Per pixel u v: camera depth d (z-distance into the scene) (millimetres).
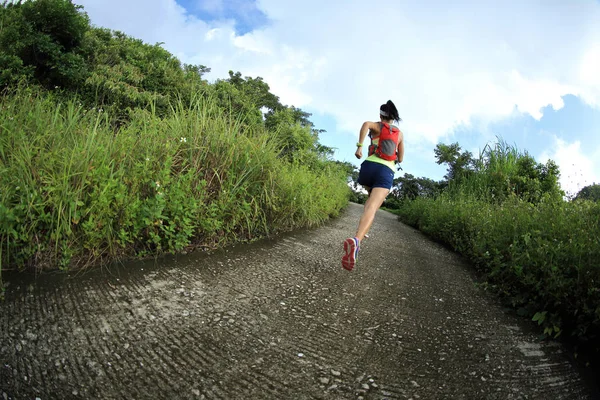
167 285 3078
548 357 2824
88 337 2148
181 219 3971
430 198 14531
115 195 3309
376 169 3963
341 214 11727
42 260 2939
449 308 3717
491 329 3270
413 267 5414
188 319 2578
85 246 3111
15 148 3230
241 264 4012
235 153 5184
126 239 3322
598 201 5754
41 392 1665
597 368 2760
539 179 10797
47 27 8641
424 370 2414
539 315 3459
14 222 2787
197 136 4895
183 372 2002
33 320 2195
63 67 8320
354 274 4469
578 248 3701
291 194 6203
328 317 3043
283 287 3553
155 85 10297
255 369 2141
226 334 2475
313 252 5184
